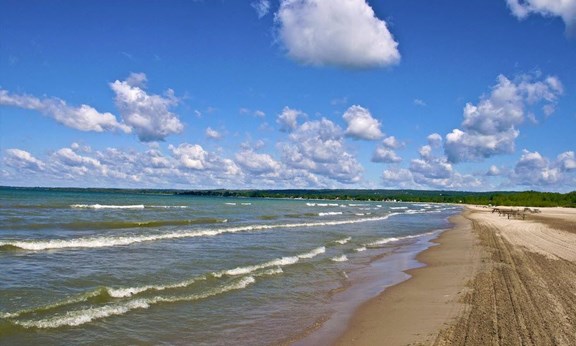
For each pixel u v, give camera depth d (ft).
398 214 253.03
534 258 67.10
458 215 241.55
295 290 48.19
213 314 38.37
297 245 83.51
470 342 29.63
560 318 34.94
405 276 57.57
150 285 46.50
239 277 52.47
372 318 37.78
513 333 31.37
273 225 125.29
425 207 424.05
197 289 46.19
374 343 30.99
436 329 32.68
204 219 135.85
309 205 361.51
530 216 216.13
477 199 586.04
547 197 442.50
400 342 30.60
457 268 60.64
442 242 97.19
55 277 48.24
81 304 38.81
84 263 56.85
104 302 39.78
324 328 35.24
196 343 31.60
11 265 53.62
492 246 85.10
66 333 31.81
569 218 196.03
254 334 33.78
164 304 40.29
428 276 56.65
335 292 48.14
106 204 215.10
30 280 46.32
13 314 34.81
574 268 57.88
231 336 33.24
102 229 100.63
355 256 74.59
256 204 329.72
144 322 35.19
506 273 54.24
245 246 79.05
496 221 174.09
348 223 153.38
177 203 276.21
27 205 174.19
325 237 100.07
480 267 60.03
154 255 65.26
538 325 33.17
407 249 85.30
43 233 88.69
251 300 43.32
